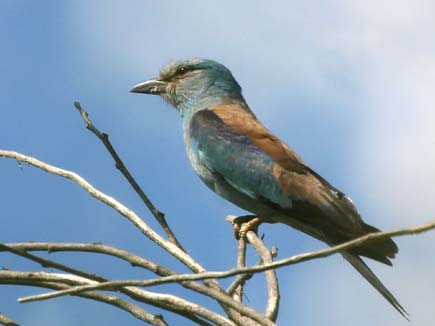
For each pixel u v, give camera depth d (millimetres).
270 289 7395
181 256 7125
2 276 6898
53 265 6422
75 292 5770
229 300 6391
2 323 6656
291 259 5414
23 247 6809
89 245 6836
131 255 6816
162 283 5762
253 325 6723
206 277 5676
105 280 6531
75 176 7727
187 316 6750
